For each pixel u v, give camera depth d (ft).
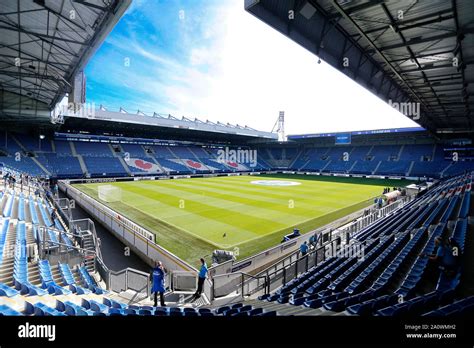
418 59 39.01
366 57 39.47
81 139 157.07
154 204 76.43
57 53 46.75
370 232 42.06
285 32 27.35
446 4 25.34
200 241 46.83
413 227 38.50
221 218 61.67
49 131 142.82
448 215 40.60
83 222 60.34
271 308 18.17
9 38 42.29
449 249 19.67
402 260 24.93
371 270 23.76
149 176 153.89
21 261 27.89
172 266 35.65
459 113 74.08
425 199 68.69
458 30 29.09
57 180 120.67
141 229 47.62
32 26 38.91
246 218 62.03
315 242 41.96
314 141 216.54
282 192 103.50
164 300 26.48
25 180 80.43
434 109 69.56
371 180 155.84
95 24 37.50
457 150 154.92
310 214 67.05
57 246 32.27
